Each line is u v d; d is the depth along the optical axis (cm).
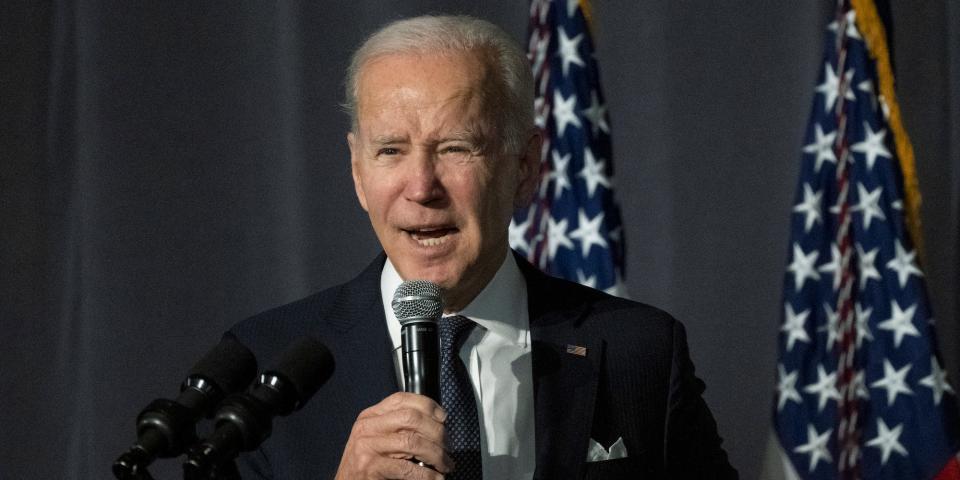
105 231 1213
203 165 1232
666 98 1262
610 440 609
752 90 1261
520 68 596
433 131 560
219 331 1220
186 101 1235
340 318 638
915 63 1249
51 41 1227
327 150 1233
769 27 1257
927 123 1246
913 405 1122
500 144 580
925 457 1112
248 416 440
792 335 1156
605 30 1266
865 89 1177
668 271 1252
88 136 1219
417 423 470
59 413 1200
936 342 1137
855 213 1165
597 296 668
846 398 1141
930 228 1240
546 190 1157
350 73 609
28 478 1187
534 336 628
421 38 578
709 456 646
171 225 1224
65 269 1213
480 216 573
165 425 432
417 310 507
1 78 1200
